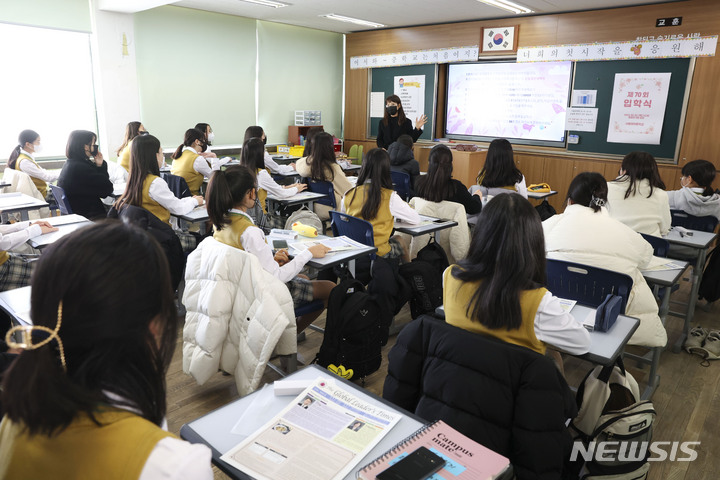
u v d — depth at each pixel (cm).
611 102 627
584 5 598
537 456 126
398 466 93
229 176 217
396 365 148
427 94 785
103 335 55
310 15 708
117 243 58
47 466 55
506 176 390
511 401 129
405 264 308
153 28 650
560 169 677
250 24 753
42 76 580
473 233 147
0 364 110
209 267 217
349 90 886
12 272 232
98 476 54
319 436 109
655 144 604
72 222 287
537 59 670
